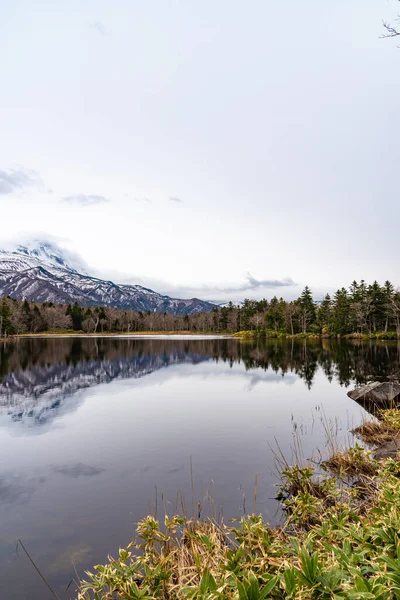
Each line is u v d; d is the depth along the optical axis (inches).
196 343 2886.3
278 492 289.0
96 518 254.4
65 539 228.7
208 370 1134.4
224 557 160.9
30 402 660.7
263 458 371.9
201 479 319.9
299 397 705.0
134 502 277.7
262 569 137.4
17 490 302.7
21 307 5187.0
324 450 395.2
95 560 207.3
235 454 384.8
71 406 628.1
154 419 537.3
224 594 112.0
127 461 368.2
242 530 183.2
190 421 526.0
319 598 101.3
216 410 595.5
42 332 5310.0
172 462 363.3
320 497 273.6
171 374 1043.3
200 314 6914.4
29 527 243.8
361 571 115.3
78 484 313.4
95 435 459.2
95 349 2095.2
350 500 249.0
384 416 495.5
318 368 1149.1
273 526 231.1
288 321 4136.3
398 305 2856.8
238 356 1641.2
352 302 3299.7
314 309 4151.1
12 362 1336.1
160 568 157.3
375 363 1242.6
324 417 546.3
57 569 199.8
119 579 147.4
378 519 168.6
